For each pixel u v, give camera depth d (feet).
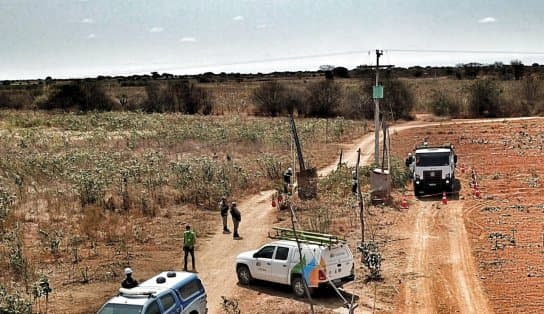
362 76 334.44
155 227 105.70
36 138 194.08
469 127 236.02
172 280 59.57
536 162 157.58
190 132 209.36
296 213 114.01
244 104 338.95
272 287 77.66
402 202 116.88
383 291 73.82
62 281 80.07
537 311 65.16
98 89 323.98
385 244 92.94
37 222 106.63
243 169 149.18
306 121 262.67
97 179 123.54
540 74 330.95
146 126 235.40
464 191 129.29
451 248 89.86
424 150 131.44
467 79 462.19
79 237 98.43
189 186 128.67
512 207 112.57
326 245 71.87
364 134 230.48
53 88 324.60
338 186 130.62
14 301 67.51
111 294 75.46
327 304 70.54
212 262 88.02
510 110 286.25
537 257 83.10
